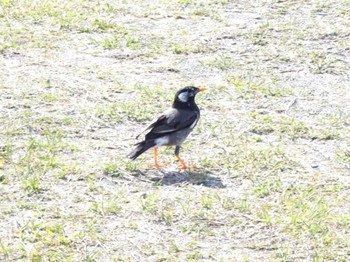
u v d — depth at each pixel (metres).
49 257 11.30
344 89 17.36
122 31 19.86
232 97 16.70
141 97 16.50
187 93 14.10
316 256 11.46
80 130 15.12
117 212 12.47
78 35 19.61
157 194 12.94
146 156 14.38
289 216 12.45
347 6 21.70
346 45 19.44
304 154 14.52
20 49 18.64
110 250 11.56
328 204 12.88
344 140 15.09
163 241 11.83
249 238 11.96
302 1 21.97
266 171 13.89
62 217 12.30
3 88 16.67
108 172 13.60
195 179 13.59
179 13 21.03
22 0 21.55
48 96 16.30
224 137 15.05
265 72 18.02
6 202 12.66
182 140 13.91
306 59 18.67
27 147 14.34
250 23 20.48
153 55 18.64
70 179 13.36
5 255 11.30
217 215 12.49
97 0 21.83
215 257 11.46
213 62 18.31
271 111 16.23
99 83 17.11
